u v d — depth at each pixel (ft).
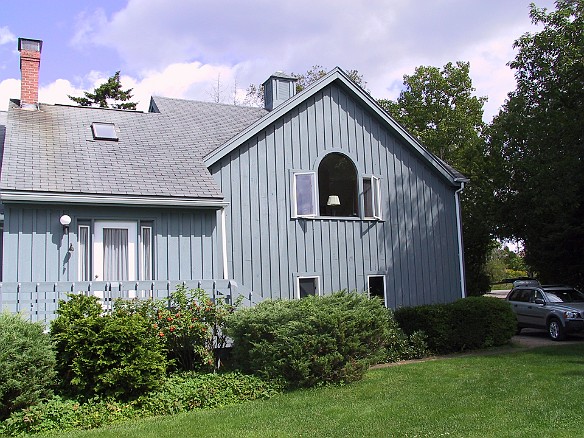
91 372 28.60
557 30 73.41
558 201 70.28
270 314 33.99
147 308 33.30
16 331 26.66
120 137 49.24
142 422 26.00
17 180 37.96
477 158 99.60
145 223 42.24
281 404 28.48
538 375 34.27
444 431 23.02
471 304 48.14
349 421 24.97
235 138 46.80
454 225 57.98
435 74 115.44
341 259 50.88
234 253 46.06
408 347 44.70
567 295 59.16
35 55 52.75
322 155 51.37
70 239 39.42
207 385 30.89
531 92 77.00
